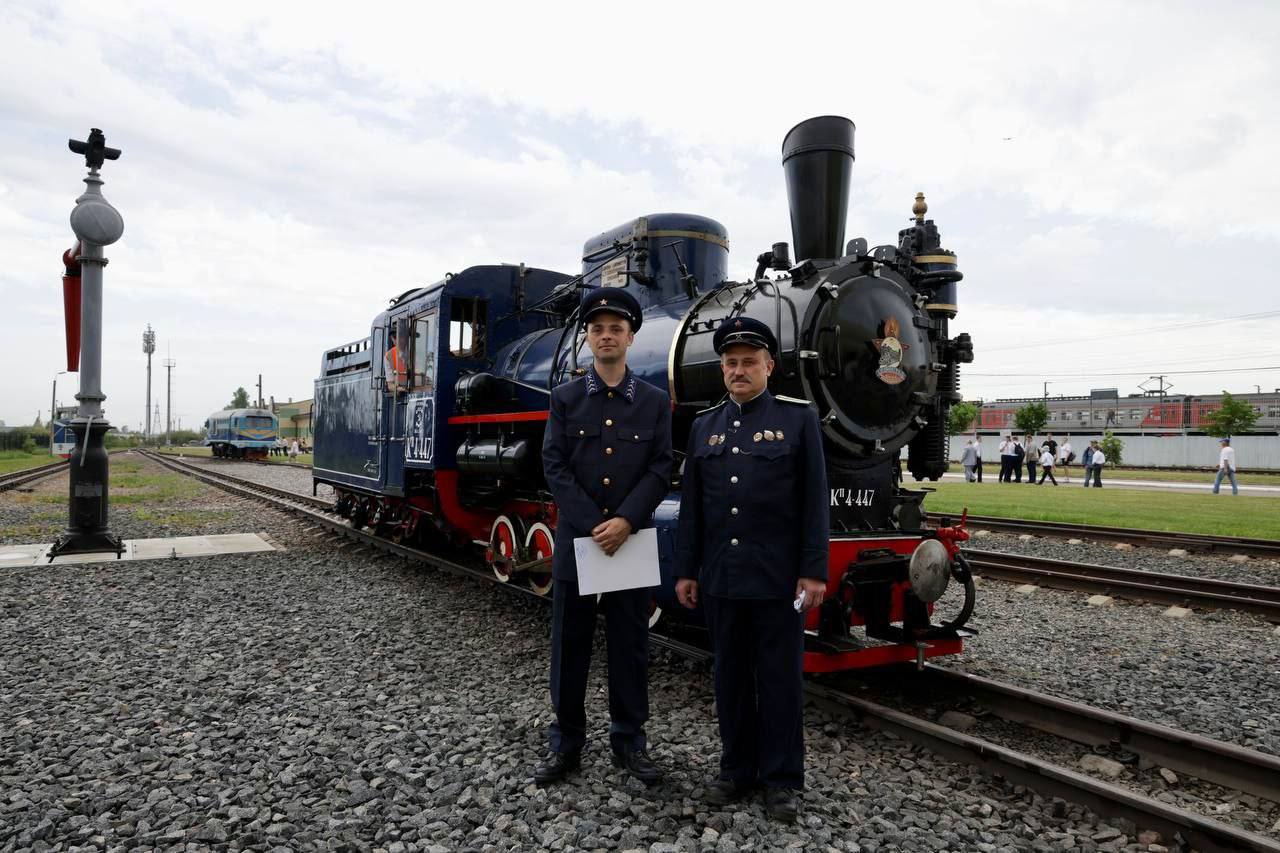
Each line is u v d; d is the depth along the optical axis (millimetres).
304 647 5492
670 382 5352
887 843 2965
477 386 7445
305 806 3184
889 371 4883
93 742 3783
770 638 3244
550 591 6504
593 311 3496
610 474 3463
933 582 4336
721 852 2857
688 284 6055
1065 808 3217
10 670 4875
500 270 8445
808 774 3535
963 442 50719
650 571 3408
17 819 3029
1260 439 40969
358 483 10469
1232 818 3254
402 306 9133
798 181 5293
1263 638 6117
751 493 3248
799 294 4777
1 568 8266
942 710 4441
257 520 13094
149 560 8867
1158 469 39500
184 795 3252
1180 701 4656
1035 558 8758
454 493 8000
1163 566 9172
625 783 3406
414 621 6242
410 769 3521
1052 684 4941
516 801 3236
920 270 5617
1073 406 63031
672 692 4664
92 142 8844
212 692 4523
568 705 3480
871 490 5051
